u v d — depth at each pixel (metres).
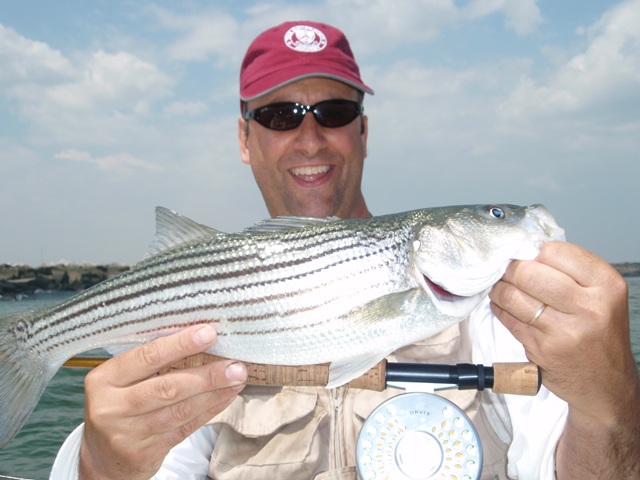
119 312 0.51
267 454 0.54
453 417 0.47
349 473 0.53
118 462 0.45
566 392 0.41
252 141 0.74
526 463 0.49
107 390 0.43
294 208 0.72
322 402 0.56
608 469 0.44
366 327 0.47
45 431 1.19
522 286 0.40
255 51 0.74
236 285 0.48
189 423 0.45
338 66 0.71
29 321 0.53
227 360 0.44
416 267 0.48
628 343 0.40
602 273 0.39
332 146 0.71
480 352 0.56
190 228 0.50
